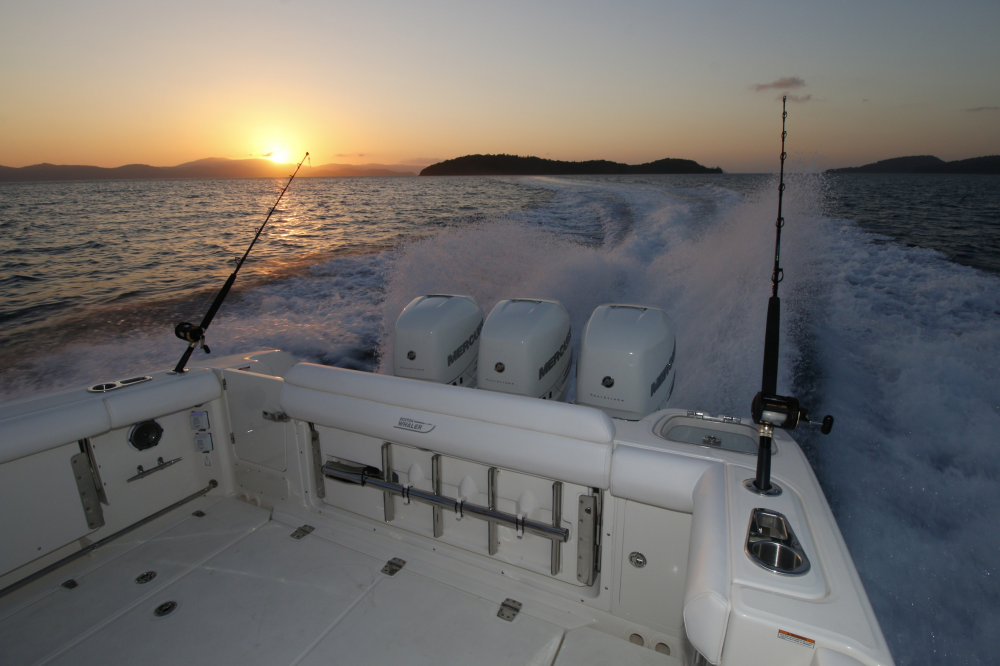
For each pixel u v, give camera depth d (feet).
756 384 13.71
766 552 3.25
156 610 5.41
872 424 11.82
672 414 5.68
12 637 5.07
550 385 8.10
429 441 5.56
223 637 5.03
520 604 5.40
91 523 6.26
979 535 8.93
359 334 20.56
